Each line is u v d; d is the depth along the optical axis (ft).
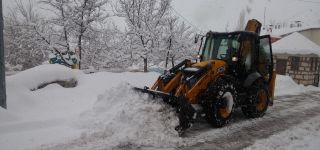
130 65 42.11
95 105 18.30
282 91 38.78
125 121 16.16
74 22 38.55
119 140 14.89
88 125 16.63
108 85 25.96
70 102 21.45
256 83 22.04
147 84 28.86
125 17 41.19
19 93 20.04
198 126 19.07
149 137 15.44
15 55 49.60
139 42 40.40
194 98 17.94
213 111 18.17
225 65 20.26
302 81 49.55
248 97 21.40
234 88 19.38
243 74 21.68
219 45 22.06
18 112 18.53
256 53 22.45
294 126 20.45
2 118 16.15
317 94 37.91
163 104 16.83
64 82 24.61
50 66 25.08
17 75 22.68
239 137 17.34
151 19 40.96
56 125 17.04
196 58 22.89
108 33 41.52
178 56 42.06
